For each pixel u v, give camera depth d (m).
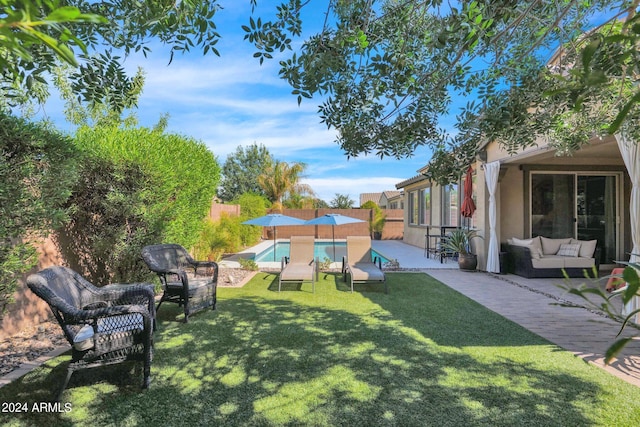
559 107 3.08
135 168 5.66
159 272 5.07
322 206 27.47
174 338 4.38
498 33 2.14
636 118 2.91
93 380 3.28
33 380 3.27
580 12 2.75
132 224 5.94
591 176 10.04
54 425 2.58
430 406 2.84
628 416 2.70
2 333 4.27
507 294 6.91
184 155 7.21
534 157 8.62
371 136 3.25
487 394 3.03
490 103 2.88
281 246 18.17
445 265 10.82
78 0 1.99
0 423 2.59
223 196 35.09
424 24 2.56
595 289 0.82
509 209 9.94
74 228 5.61
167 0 1.96
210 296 5.62
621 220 9.95
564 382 3.24
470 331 4.66
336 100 2.86
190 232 7.38
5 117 3.32
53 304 2.87
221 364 3.62
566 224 10.02
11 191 3.32
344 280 8.38
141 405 2.86
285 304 6.07
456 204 12.73
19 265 3.52
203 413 2.74
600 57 1.32
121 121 10.09
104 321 3.39
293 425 2.59
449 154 3.41
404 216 19.77
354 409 2.80
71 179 4.01
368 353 3.90
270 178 24.03
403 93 2.57
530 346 4.14
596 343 4.24
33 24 0.60
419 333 4.58
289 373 3.42
